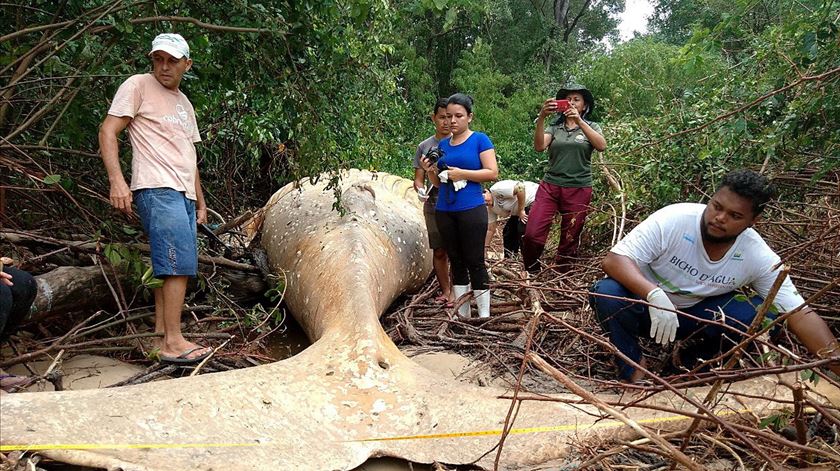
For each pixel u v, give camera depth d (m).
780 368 2.31
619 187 6.17
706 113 5.55
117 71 4.24
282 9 4.23
